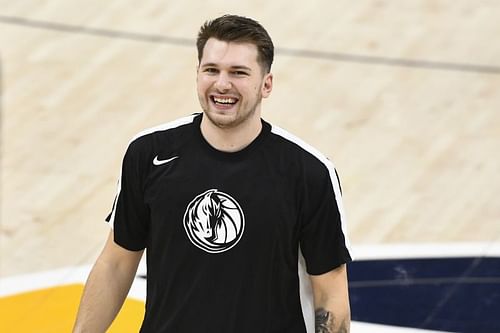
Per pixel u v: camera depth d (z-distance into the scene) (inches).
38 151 705.6
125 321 497.0
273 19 893.2
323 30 877.8
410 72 817.5
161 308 317.4
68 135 725.3
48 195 655.1
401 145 716.0
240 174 307.0
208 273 310.5
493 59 840.9
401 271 567.2
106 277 330.0
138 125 738.2
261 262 308.7
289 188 306.8
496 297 539.8
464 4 935.7
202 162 308.8
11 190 660.7
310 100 771.4
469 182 673.0
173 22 882.1
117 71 810.8
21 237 610.5
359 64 827.4
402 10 917.8
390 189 663.8
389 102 772.0
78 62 823.1
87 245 602.5
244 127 305.4
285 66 820.0
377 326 512.1
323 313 314.5
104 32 864.9
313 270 315.6
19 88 786.2
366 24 890.7
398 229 618.2
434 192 660.7
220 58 297.3
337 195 311.1
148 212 319.9
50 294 544.1
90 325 328.8
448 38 872.9
